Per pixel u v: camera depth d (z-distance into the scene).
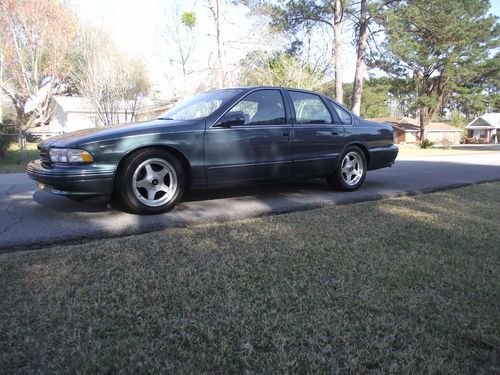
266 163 5.08
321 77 20.55
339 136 5.83
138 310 2.31
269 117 5.15
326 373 1.82
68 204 5.01
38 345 1.98
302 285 2.64
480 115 69.38
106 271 2.82
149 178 4.43
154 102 17.30
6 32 19.67
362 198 5.55
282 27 21.23
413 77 39.22
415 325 2.20
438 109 43.75
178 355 1.92
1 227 3.95
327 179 6.12
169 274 2.78
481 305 2.42
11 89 21.45
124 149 4.20
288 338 2.06
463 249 3.36
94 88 16.16
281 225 4.01
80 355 1.91
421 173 8.91
